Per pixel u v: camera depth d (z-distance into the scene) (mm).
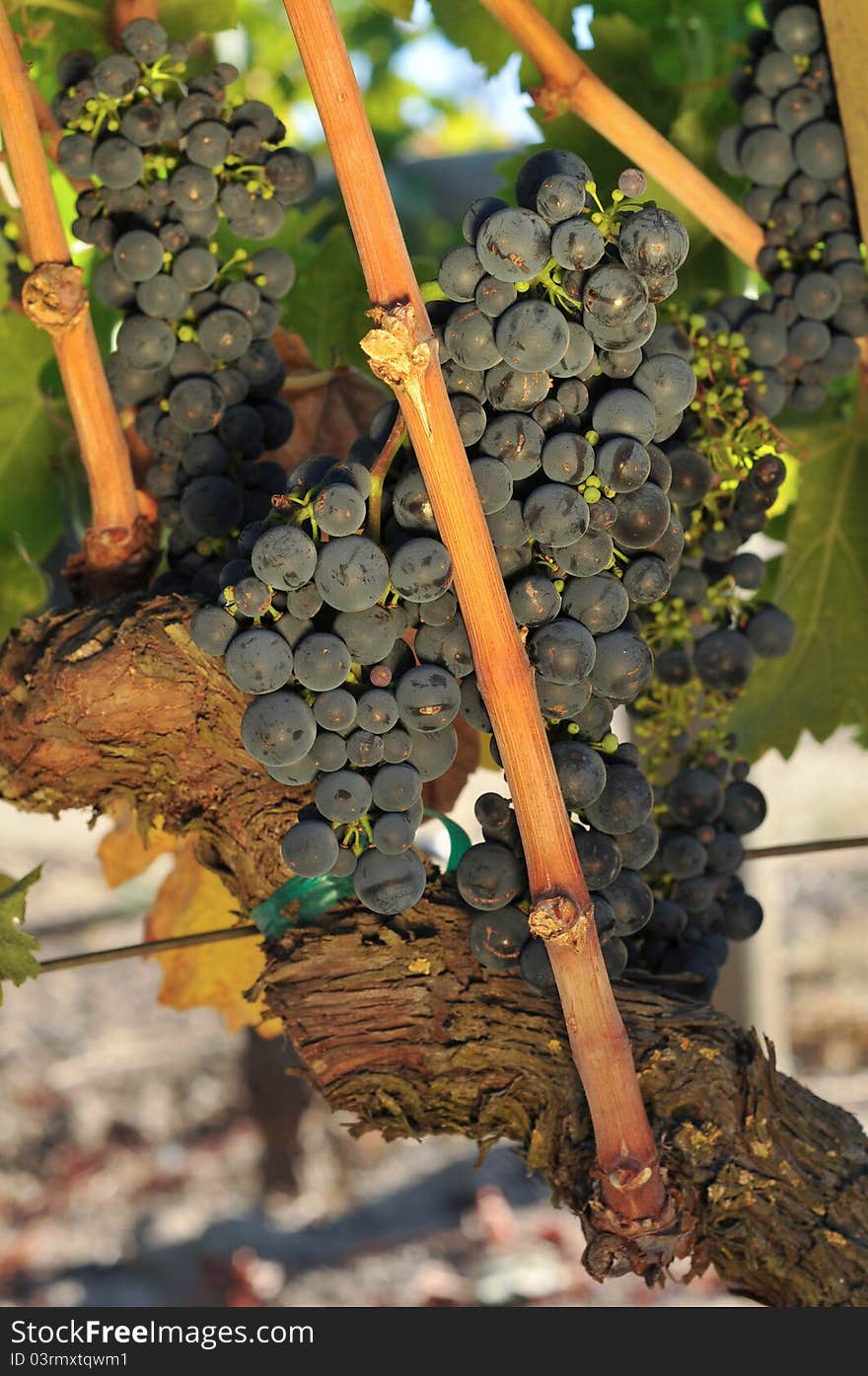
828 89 1413
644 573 1043
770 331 1399
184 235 1251
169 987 1990
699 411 1243
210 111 1243
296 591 958
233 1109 5586
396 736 1015
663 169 1480
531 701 973
